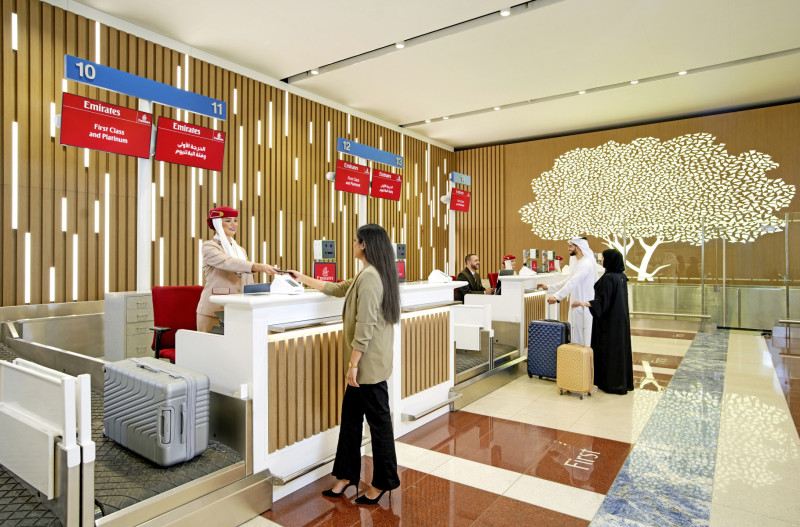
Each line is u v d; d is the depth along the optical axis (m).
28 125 4.77
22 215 4.71
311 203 8.16
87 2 5.20
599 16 5.64
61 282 4.99
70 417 1.81
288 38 6.16
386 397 2.54
